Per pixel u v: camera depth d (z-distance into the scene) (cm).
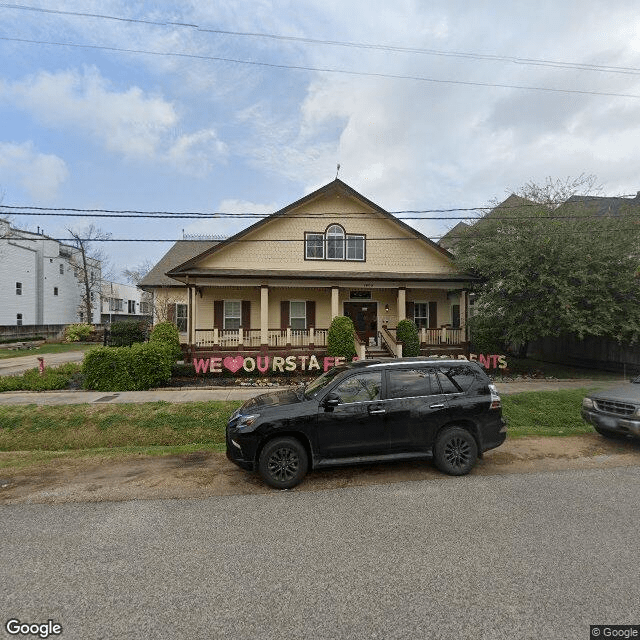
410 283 1677
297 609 271
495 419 570
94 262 4672
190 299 1524
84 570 321
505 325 1509
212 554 345
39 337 3181
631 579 304
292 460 513
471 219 1691
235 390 1190
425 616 263
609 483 511
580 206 1501
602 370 1590
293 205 1634
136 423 863
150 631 251
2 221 3275
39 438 816
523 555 339
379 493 485
